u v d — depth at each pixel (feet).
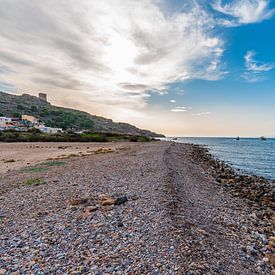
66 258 15.06
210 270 14.57
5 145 144.05
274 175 76.84
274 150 213.46
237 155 157.69
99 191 32.09
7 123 411.54
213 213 28.86
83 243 17.21
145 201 27.91
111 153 101.14
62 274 13.24
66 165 59.82
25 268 13.82
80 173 47.21
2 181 40.11
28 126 424.05
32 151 107.04
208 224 24.09
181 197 32.63
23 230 19.45
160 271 13.78
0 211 24.26
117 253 15.79
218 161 115.75
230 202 37.06
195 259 15.46
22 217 22.49
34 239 17.75
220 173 71.41
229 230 23.88
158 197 29.84
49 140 214.28
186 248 16.70
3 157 81.25
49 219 21.90
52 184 36.76
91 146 156.87
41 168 54.54
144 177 43.52
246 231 24.43
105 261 14.75
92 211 24.00
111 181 39.19
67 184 36.58
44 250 16.08
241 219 28.43
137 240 17.76
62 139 223.30
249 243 21.25
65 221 21.39
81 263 14.49
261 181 63.31
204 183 50.31
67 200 27.81
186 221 22.47
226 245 19.70
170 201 28.43
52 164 61.72
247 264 17.07
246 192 46.34
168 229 19.84
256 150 214.69
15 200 28.14
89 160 71.77
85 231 19.29
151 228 20.02
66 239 17.81
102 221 21.45
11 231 19.27
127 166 57.88
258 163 110.63
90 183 37.37
